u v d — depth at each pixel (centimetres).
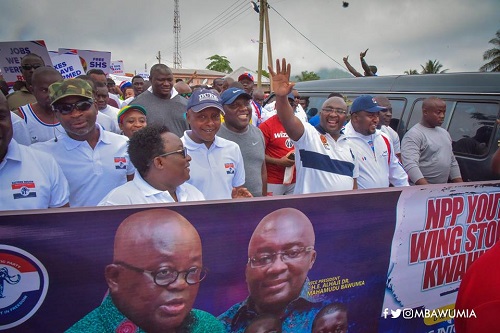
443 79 507
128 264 164
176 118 477
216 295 182
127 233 162
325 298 209
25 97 461
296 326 205
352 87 619
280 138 442
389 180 397
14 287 150
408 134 445
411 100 529
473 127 460
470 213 241
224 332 187
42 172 223
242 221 182
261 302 193
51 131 328
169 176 212
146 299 169
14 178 212
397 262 225
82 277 158
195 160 288
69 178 261
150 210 165
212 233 177
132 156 213
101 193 269
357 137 363
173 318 175
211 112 281
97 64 829
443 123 491
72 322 159
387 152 378
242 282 187
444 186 229
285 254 194
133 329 169
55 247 153
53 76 318
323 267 206
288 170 442
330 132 333
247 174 360
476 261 144
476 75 478
